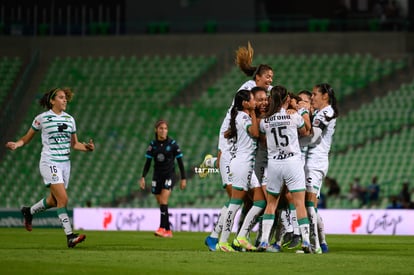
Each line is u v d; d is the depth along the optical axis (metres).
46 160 48.03
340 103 118.62
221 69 125.69
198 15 132.50
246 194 48.19
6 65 128.62
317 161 47.75
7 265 35.59
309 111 47.66
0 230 79.62
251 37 126.06
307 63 123.75
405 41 124.75
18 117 121.44
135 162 112.62
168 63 127.00
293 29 133.50
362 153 109.44
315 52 125.50
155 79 125.31
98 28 130.88
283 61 124.12
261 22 129.25
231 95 121.81
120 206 106.25
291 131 44.31
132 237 66.06
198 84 124.00
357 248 52.53
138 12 132.88
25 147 115.38
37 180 111.31
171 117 119.12
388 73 121.94
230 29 132.12
